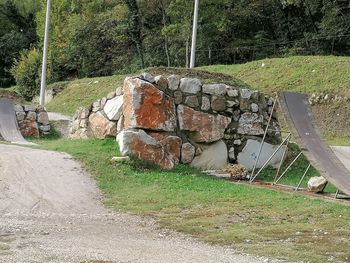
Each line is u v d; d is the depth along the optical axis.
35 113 17.55
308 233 6.52
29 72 34.41
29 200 8.10
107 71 36.34
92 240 6.01
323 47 30.25
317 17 31.31
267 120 12.67
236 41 32.00
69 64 36.44
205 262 5.17
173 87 11.66
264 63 24.20
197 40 30.11
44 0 32.59
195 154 11.59
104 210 7.79
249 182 10.76
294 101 11.03
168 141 11.25
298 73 22.39
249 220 7.24
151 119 11.09
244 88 12.75
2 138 15.06
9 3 43.81
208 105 11.93
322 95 20.64
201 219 7.26
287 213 7.66
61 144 12.42
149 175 10.05
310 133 10.43
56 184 8.98
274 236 6.37
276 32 33.00
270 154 12.37
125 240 6.09
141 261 5.14
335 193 9.53
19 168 9.62
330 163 9.63
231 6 30.34
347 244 6.00
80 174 9.63
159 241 6.10
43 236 6.09
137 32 33.41
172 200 8.39
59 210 7.68
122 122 11.66
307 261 5.31
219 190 9.27
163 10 30.97
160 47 33.50
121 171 10.05
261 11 32.47
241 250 5.73
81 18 34.84
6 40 42.41
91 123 12.92
